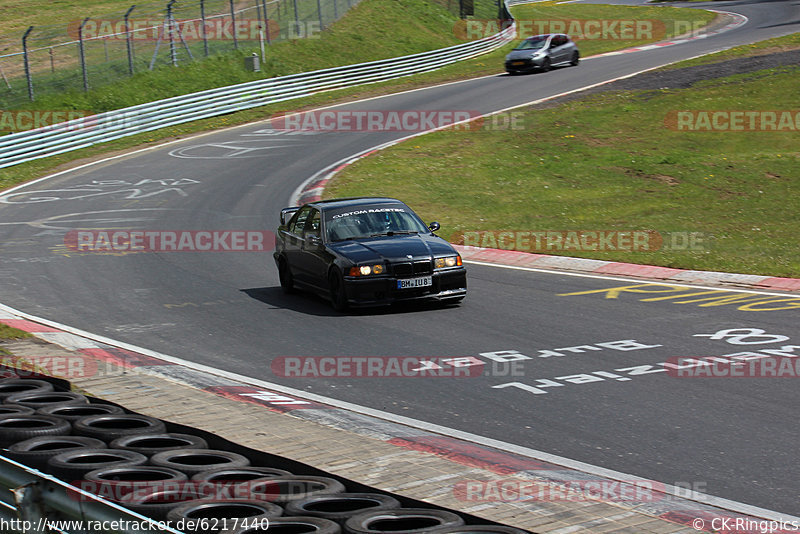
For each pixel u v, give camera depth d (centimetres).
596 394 3117
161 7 18738
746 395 3059
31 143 11019
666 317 4312
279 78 14100
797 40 15212
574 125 11275
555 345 3834
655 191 8450
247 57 15400
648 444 2598
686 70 13788
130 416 2484
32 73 14588
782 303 4572
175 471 1969
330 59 16725
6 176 10256
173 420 2714
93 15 18862
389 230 4928
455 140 10938
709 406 2950
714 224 7194
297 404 3069
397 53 17700
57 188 9481
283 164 10244
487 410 2970
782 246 6344
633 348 3744
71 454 2077
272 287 5425
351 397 3162
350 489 1988
